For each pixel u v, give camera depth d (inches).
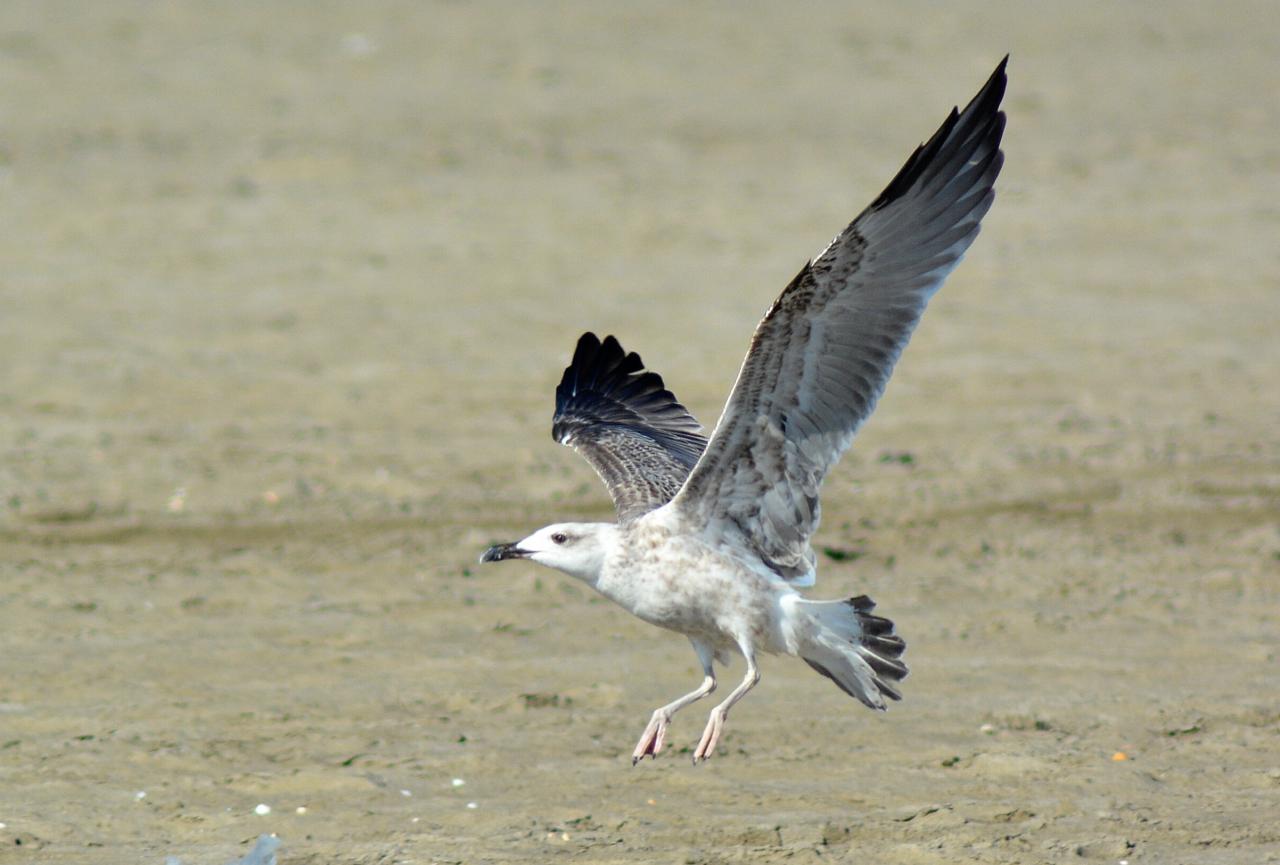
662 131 1280.8
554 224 1054.4
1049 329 867.4
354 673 456.4
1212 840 345.1
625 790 380.2
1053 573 548.7
